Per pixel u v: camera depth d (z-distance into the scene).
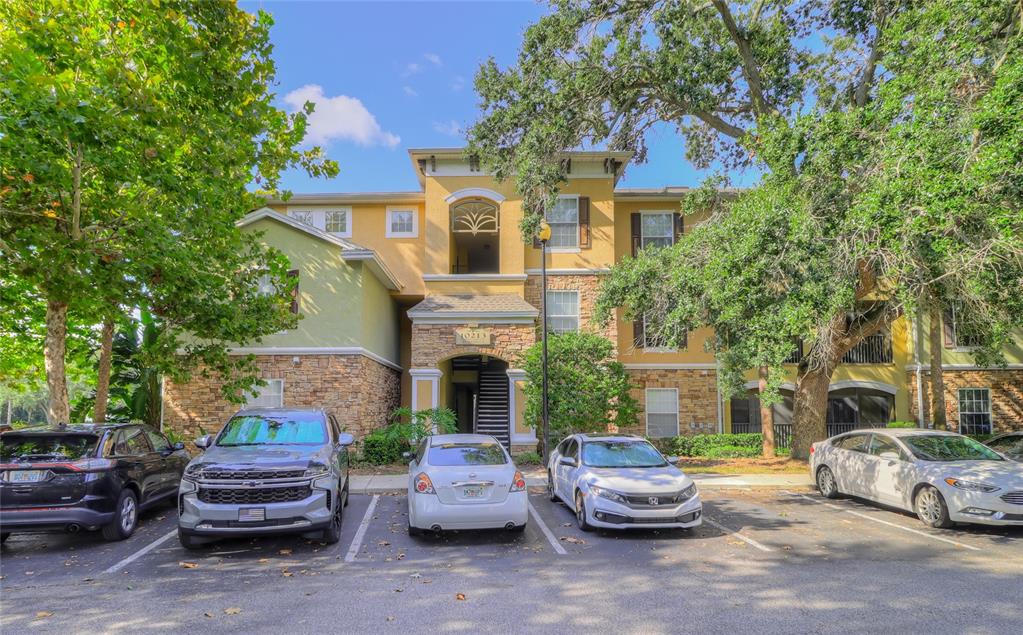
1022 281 9.88
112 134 7.60
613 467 9.34
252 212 16.89
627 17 15.99
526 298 20.62
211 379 16.86
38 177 8.00
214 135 8.82
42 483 7.59
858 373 22.09
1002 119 7.11
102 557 7.36
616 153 20.11
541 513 10.08
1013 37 9.36
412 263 21.61
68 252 8.35
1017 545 7.88
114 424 9.05
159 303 11.22
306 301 17.02
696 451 20.25
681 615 5.29
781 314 9.90
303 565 6.98
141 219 8.77
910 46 10.33
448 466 8.36
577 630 4.96
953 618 5.20
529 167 16.53
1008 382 21.50
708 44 16.36
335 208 21.94
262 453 7.88
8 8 7.56
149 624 5.11
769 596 5.79
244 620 5.20
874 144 9.65
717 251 11.52
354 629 4.98
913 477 9.36
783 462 16.34
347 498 10.68
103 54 8.29
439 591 5.98
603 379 17.20
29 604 5.63
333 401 16.77
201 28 8.98
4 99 7.04
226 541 8.14
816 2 15.46
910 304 10.17
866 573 6.57
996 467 9.00
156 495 9.50
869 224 8.40
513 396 18.73
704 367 21.47
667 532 8.67
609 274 18.23
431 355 18.92
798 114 10.31
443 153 20.31
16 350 15.94
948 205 7.39
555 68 16.08
